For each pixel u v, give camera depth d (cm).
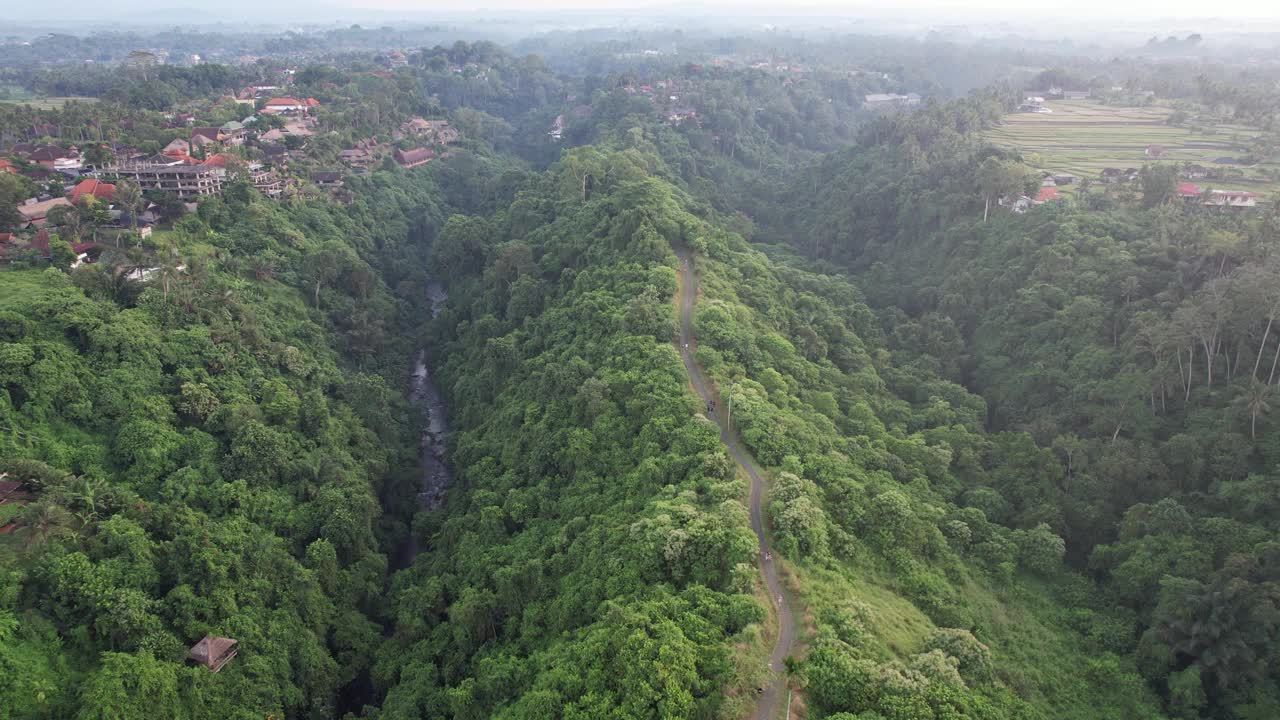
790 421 12888
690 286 17412
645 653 8412
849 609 8994
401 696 10725
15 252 16738
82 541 10738
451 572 12812
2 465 11175
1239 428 12750
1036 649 10400
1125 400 14225
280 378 15962
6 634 9294
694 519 10169
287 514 13100
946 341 18775
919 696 7756
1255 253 15275
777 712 7912
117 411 13088
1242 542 11000
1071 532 12888
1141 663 10288
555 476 13588
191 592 10962
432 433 18450
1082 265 17462
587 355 15575
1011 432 15212
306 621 11906
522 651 10681
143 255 16475
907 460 13900
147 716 9375
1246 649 9481
